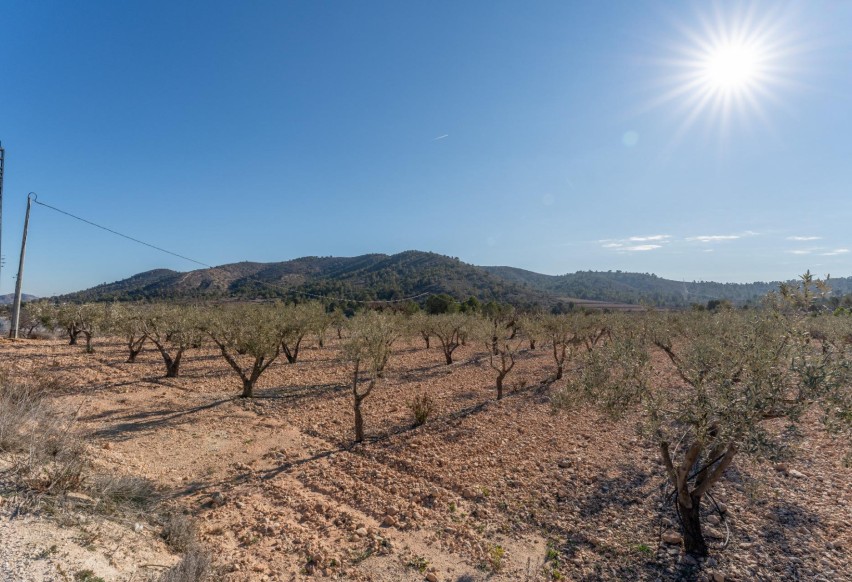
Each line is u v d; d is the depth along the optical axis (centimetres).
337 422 1438
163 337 2605
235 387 1962
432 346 3812
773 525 736
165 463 1049
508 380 2194
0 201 2684
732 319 1445
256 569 616
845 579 588
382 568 639
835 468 953
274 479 974
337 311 3603
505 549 695
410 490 916
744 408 507
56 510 569
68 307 2945
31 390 1216
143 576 516
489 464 1055
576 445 1175
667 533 715
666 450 669
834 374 482
